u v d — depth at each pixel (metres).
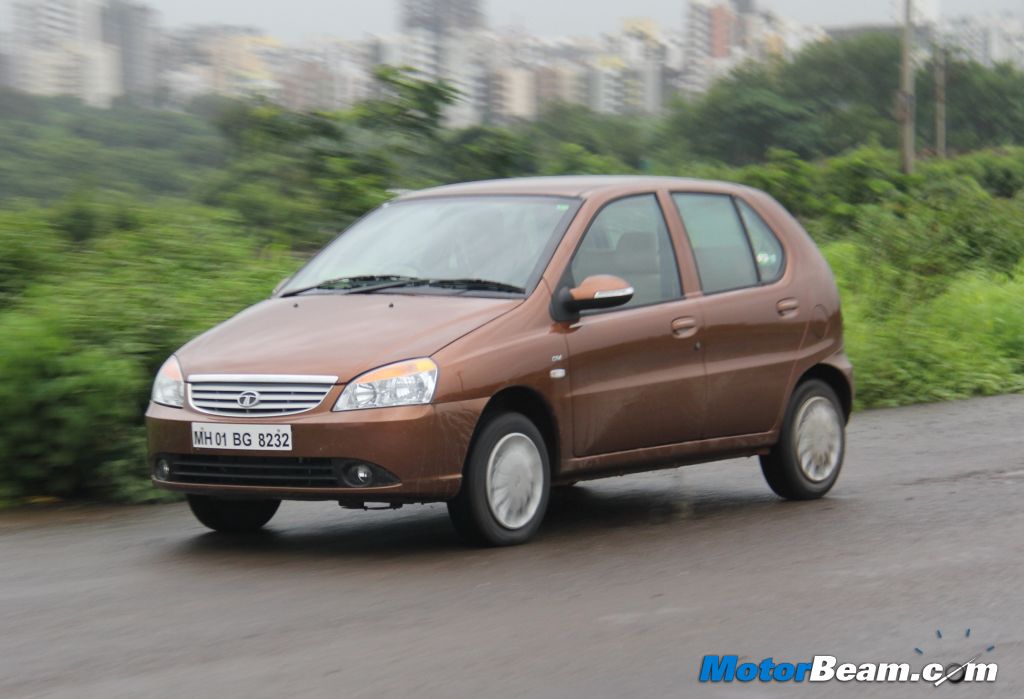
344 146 19.20
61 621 6.34
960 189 27.59
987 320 19.48
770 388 9.45
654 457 8.77
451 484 7.66
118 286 11.60
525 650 5.82
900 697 5.27
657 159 83.12
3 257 12.64
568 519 9.08
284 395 7.60
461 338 7.78
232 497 7.84
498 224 8.71
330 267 8.95
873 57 116.94
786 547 8.08
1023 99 114.94
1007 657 5.79
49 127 66.69
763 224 9.85
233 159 19.73
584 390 8.27
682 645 5.93
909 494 9.95
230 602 6.70
